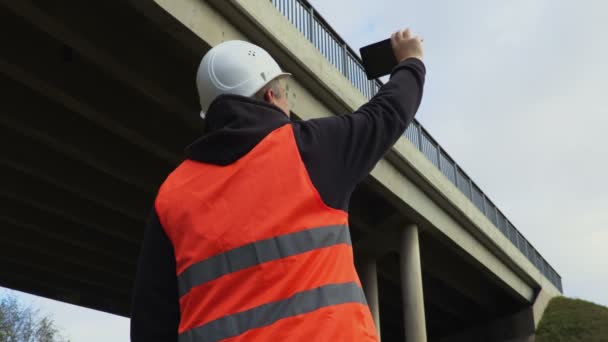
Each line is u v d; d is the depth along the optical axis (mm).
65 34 10430
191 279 1935
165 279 2094
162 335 2076
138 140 13797
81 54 11867
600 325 30359
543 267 35188
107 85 12969
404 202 19375
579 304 32562
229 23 11977
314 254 1882
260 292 1828
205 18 11266
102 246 19859
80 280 23156
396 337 36875
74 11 10484
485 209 26844
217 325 1818
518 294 30703
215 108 2209
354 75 17453
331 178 2025
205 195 2035
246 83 2301
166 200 2129
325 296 1823
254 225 1915
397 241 22000
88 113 12688
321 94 15055
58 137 13547
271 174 1996
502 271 28203
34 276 22734
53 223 18469
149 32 11828
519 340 32125
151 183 15727
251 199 1963
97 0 10977
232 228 1931
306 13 15266
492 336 33875
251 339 1762
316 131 2105
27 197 16203
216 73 2340
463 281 27938
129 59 11453
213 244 1932
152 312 2088
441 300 29859
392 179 18844
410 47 2646
